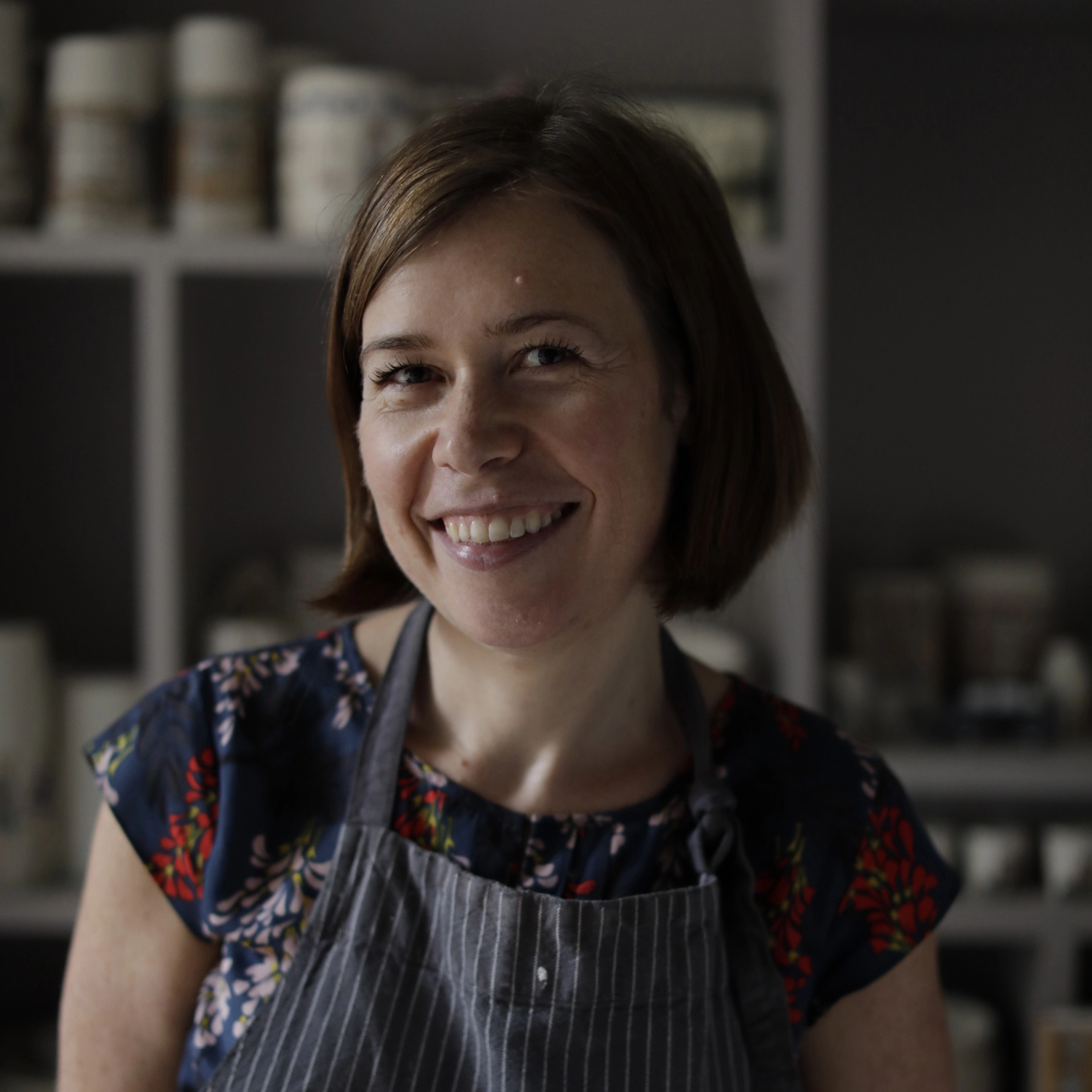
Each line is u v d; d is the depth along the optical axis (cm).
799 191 148
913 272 182
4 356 176
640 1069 70
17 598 179
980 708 160
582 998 70
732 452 74
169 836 75
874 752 85
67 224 147
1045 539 186
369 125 148
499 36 177
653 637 80
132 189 150
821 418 149
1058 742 163
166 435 147
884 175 181
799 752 82
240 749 76
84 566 179
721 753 81
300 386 180
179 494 150
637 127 69
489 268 62
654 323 68
